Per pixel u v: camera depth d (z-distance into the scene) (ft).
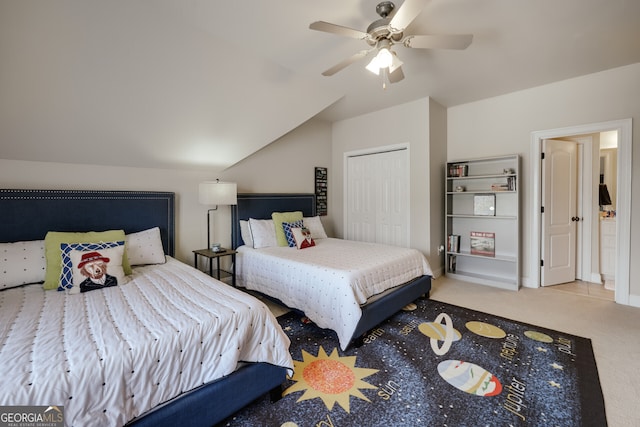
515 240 12.23
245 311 5.15
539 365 6.49
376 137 14.33
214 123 9.48
